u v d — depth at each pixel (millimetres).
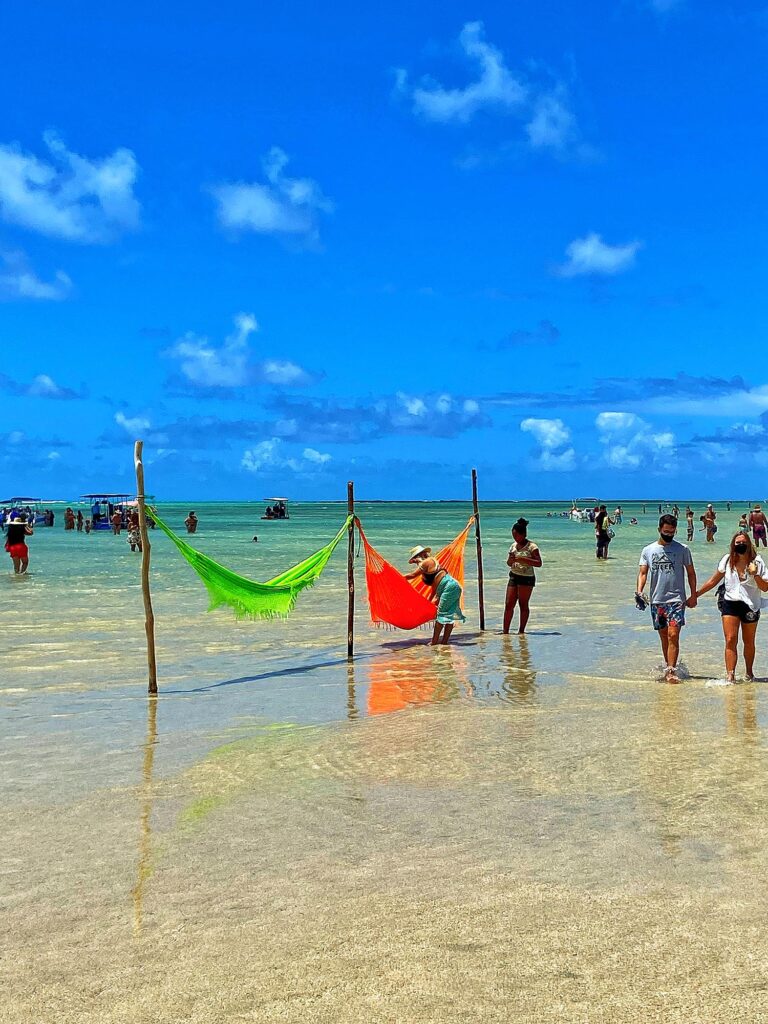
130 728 8727
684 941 4145
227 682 11094
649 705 9312
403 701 9836
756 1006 3605
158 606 18500
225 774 7078
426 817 5957
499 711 9203
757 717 8633
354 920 4449
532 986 3797
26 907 4695
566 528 66312
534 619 16453
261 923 4449
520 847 5367
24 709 9602
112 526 61531
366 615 17188
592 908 4508
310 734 8383
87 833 5785
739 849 5242
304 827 5816
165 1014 3660
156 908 4652
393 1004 3689
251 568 28531
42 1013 3682
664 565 10641
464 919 4426
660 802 6137
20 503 106500
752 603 10305
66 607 18438
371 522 89938
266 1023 3578
